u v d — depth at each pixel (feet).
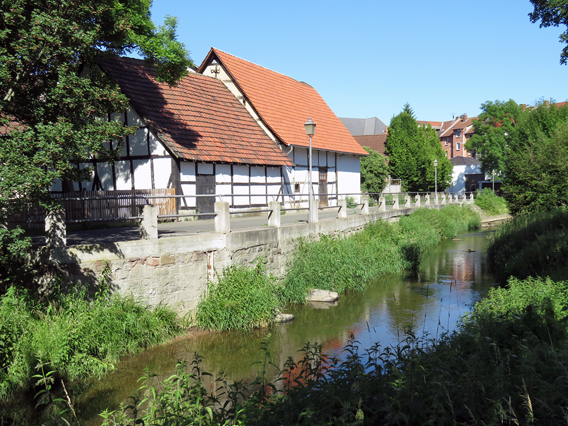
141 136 61.26
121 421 18.66
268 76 97.96
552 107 109.81
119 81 61.36
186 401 18.29
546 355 19.81
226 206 39.50
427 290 48.01
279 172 79.30
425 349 26.11
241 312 36.50
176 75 55.42
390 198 95.45
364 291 48.98
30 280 29.66
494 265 58.18
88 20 31.19
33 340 25.95
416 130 167.94
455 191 209.56
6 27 28.68
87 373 27.04
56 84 29.40
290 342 33.37
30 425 21.56
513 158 82.28
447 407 16.20
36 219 37.63
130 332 30.83
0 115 28.96
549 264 42.55
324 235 54.24
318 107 107.04
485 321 25.73
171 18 54.44
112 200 54.44
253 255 42.91
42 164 26.71
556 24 61.26
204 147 65.00
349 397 16.78
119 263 32.35
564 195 73.82
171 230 46.55
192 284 37.06
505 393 16.51
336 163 98.22
